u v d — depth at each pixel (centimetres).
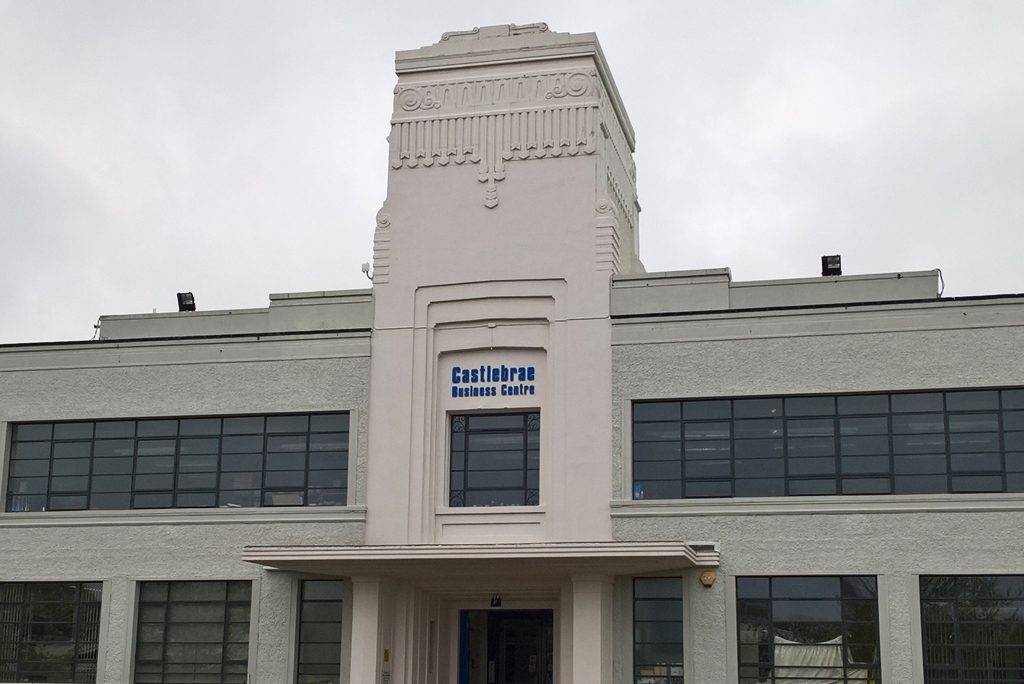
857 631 2602
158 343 3066
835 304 2722
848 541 2623
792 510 2658
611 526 2731
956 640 2550
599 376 2808
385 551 2572
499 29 3038
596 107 2944
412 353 2919
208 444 3016
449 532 2825
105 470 3061
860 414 2691
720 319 2773
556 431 2805
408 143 3025
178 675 2923
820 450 2695
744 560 2662
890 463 2655
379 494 2864
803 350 2723
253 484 2970
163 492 3016
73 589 3014
